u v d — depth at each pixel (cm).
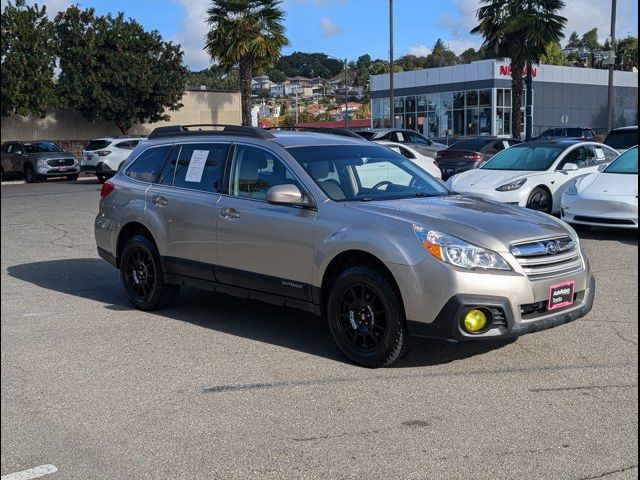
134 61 3609
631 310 680
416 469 371
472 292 486
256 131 644
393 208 548
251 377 520
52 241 1233
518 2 2919
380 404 460
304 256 567
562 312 522
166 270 695
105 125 3972
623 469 366
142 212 712
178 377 525
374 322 526
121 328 665
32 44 3322
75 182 2862
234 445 407
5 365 561
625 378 498
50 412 465
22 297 805
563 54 7419
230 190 642
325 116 9975
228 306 745
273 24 3194
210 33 3225
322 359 557
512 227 522
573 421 427
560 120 5147
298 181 591
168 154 724
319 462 383
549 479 357
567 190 1134
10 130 3634
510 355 554
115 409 467
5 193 2309
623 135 1514
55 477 377
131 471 381
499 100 4641
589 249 1010
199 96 4272
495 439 404
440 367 529
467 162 1850
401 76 5178
